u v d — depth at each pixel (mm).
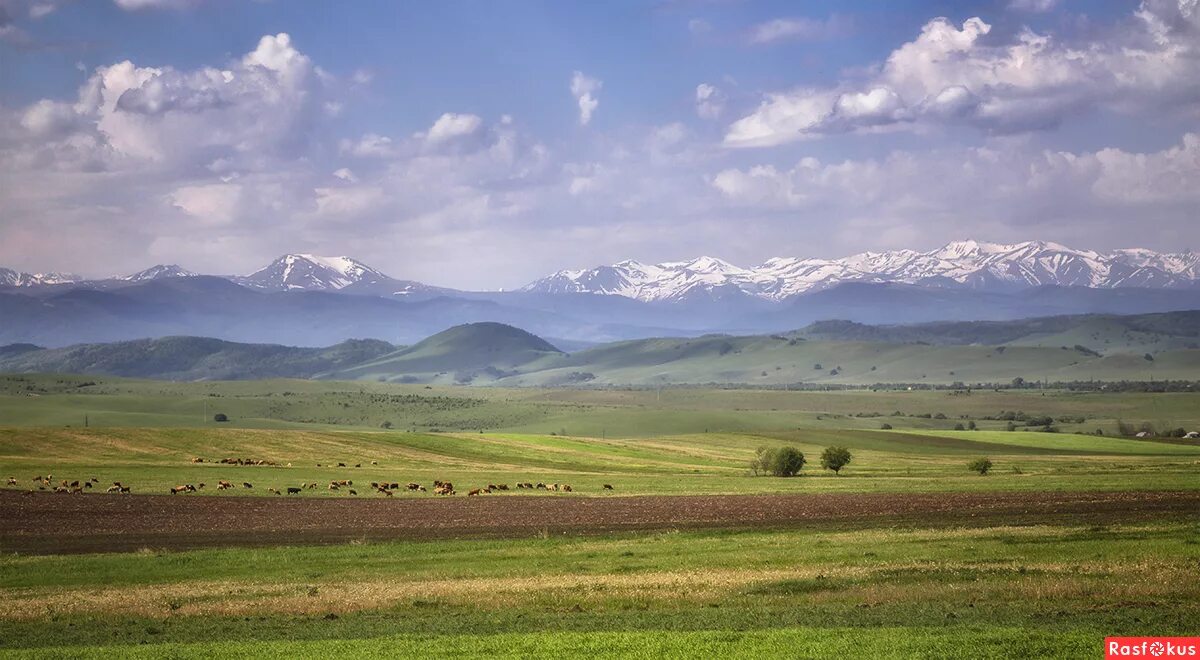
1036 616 35812
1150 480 108062
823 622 36062
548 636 33531
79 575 51719
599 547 59125
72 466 120250
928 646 30797
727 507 85375
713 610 39031
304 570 52438
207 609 41156
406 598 42625
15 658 32188
